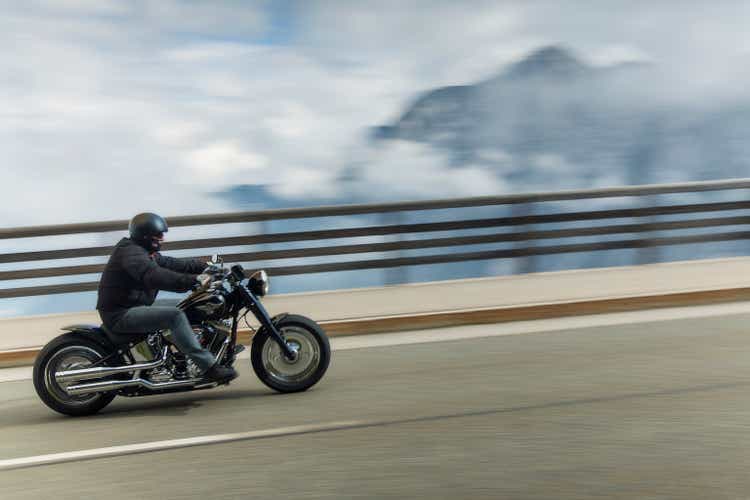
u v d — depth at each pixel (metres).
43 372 5.68
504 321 8.17
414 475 4.17
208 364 5.69
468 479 4.08
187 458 4.61
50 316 8.63
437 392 5.74
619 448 4.44
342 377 6.32
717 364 6.19
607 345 6.95
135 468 4.49
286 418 5.31
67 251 8.90
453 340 7.44
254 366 5.96
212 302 5.80
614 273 9.72
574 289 8.87
